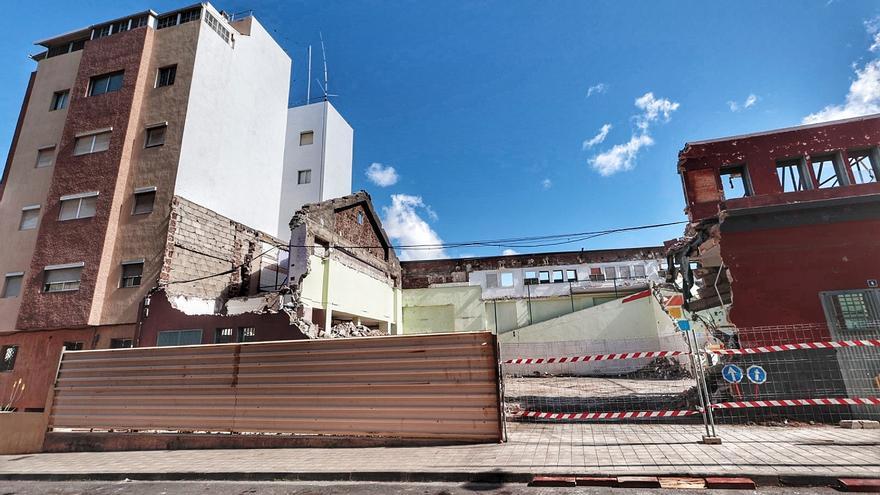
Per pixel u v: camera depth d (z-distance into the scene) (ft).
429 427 25.55
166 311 52.19
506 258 123.13
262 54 82.79
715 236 32.01
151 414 31.42
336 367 28.02
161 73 67.87
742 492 15.92
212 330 49.65
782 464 17.89
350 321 73.20
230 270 65.16
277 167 83.35
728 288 35.37
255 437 28.45
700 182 33.76
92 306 55.31
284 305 52.75
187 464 24.66
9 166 68.85
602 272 116.88
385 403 26.61
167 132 63.46
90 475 24.38
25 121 70.33
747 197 32.07
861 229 29.78
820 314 28.86
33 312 57.52
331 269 61.98
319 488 19.52
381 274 81.46
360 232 76.33
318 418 27.63
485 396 25.18
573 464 19.53
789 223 30.66
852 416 26.61
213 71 69.87
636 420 30.30
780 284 29.84
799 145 32.78
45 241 60.59
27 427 33.71
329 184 100.94
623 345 80.23
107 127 63.98
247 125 76.18
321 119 103.71
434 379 26.12
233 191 71.00
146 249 57.41
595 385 58.80
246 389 29.60
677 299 26.84
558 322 88.17
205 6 70.08
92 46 70.28
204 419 30.01
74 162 63.77
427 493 17.90
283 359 29.30
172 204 58.39
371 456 23.56
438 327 93.15
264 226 77.77
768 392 28.40
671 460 19.38
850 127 32.53
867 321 27.96
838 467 17.15
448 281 124.57
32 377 56.54
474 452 22.74
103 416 32.68
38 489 23.12
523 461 20.40
